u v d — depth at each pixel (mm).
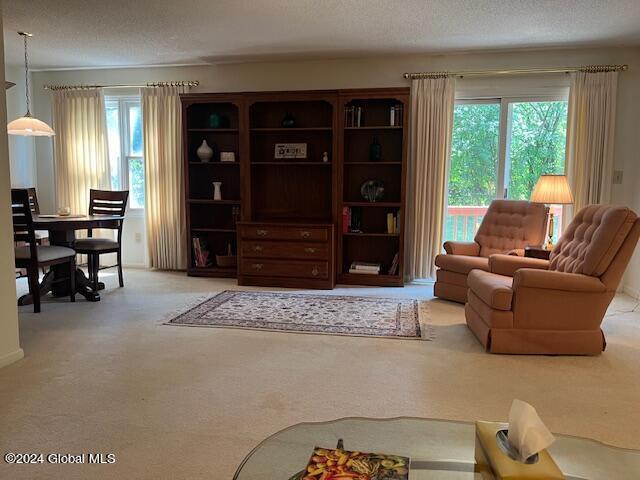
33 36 4414
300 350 3033
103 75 5707
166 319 3678
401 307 4090
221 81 5445
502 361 2873
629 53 4633
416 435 1539
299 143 5230
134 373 2652
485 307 3115
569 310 2947
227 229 5336
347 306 4102
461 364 2822
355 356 2939
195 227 5461
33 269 3803
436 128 4945
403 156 4781
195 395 2387
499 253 4410
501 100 4957
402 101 4699
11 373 2641
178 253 5664
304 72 5242
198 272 5336
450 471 1367
